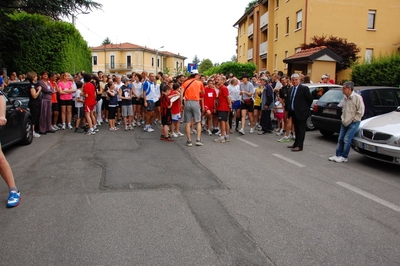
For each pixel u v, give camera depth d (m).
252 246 3.55
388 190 5.48
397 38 25.92
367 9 25.39
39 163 6.96
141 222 4.12
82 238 3.71
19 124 8.39
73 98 12.45
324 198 5.04
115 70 74.00
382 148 6.57
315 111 10.66
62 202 4.77
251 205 4.71
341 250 3.50
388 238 3.78
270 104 11.18
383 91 9.97
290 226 4.05
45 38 19.20
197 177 6.01
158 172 6.30
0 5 16.25
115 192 5.20
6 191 5.25
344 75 23.52
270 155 8.02
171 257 3.32
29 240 3.66
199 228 3.96
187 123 8.95
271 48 33.59
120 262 3.23
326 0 24.88
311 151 8.61
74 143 9.19
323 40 22.36
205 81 13.90
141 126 13.01
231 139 10.27
